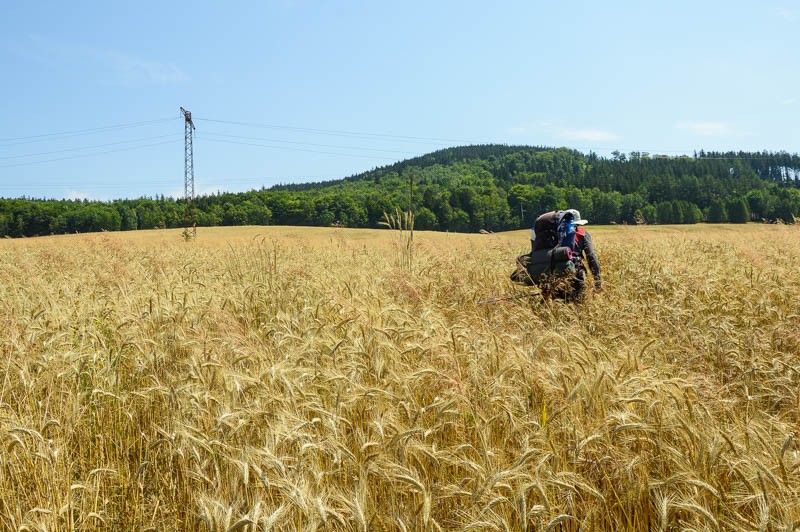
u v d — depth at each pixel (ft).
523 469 9.34
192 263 41.16
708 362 15.58
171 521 10.55
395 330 15.78
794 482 8.41
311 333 16.58
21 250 73.41
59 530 9.88
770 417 10.75
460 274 27.02
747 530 8.16
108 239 51.98
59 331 17.75
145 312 19.19
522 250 44.16
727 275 29.94
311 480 9.30
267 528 7.56
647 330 18.54
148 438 12.50
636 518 9.24
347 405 11.41
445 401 11.43
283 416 10.67
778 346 16.51
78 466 12.26
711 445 9.11
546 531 8.27
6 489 10.90
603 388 11.35
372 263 38.63
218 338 15.67
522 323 18.93
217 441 10.28
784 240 44.68
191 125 217.56
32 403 13.28
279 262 36.83
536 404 12.07
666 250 39.04
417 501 9.10
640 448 10.16
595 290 21.91
